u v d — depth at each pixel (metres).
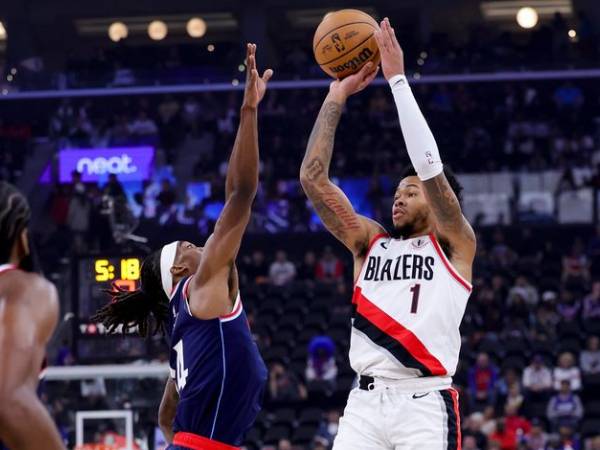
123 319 5.96
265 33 34.66
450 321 6.10
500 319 21.78
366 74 6.46
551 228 25.44
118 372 11.26
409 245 6.24
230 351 5.46
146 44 38.44
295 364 20.45
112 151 29.11
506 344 20.67
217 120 30.03
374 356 6.09
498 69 29.39
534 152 28.28
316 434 18.33
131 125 29.64
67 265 24.00
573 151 28.03
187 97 30.36
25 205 3.99
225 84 30.16
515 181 25.75
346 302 22.62
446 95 29.31
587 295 22.81
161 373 11.38
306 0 34.47
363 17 6.45
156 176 28.45
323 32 6.46
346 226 6.36
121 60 33.25
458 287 6.14
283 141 28.72
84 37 37.31
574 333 21.31
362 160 27.59
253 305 22.95
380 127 29.20
